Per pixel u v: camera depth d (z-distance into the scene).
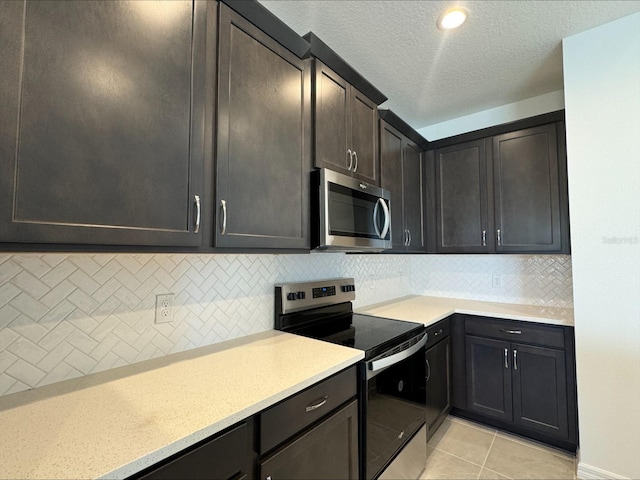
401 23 1.69
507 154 2.43
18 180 0.69
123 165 0.86
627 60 1.68
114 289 1.19
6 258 0.96
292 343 1.51
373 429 1.42
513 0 1.53
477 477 1.85
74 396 0.95
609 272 1.73
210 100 1.09
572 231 1.84
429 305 2.65
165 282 1.33
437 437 2.26
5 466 0.65
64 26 0.76
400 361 1.67
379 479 1.46
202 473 0.80
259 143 1.26
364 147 1.88
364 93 1.90
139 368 1.18
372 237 1.82
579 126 1.81
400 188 2.38
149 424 0.81
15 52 0.69
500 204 2.45
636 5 1.58
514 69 2.13
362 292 2.57
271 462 0.98
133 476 0.68
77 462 0.66
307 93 1.50
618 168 1.71
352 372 1.35
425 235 2.74
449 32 1.76
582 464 1.79
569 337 2.03
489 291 2.86
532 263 2.66
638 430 1.64
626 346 1.68
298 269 1.98
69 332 1.08
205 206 1.06
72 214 0.77
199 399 0.94
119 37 0.86
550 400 2.09
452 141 2.67
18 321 0.98
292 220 1.40
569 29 1.76
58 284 1.05
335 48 1.89
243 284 1.64
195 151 1.02
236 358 1.30
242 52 1.20
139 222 0.88
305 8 1.57
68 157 0.76
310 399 1.13
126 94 0.87
